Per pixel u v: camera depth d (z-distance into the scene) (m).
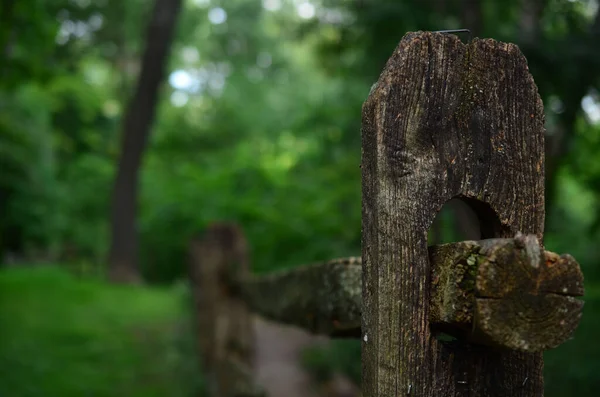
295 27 10.55
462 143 1.27
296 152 14.98
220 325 4.55
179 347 6.12
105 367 6.34
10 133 14.75
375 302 1.26
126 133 13.48
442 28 7.27
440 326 1.27
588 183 8.33
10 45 6.70
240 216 12.59
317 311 2.00
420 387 1.24
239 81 27.81
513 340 1.10
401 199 1.25
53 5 9.80
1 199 17.38
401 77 1.25
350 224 10.70
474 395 1.26
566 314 1.12
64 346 7.02
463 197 1.28
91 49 18.05
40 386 5.66
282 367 5.86
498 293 1.10
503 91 1.29
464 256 1.19
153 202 15.75
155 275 15.72
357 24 8.08
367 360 1.31
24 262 19.50
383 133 1.25
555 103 6.11
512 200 1.29
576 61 5.54
